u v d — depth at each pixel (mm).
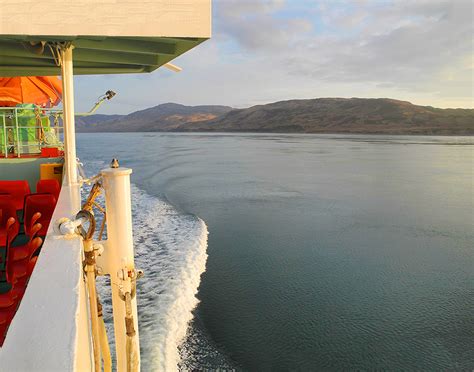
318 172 56594
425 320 11914
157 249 15828
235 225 22797
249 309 11938
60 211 2881
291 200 32281
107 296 10859
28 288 1518
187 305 11445
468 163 77125
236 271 14984
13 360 1067
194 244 16781
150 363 8375
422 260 17719
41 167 6480
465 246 20094
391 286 14500
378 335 11023
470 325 11648
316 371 9344
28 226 4277
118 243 2725
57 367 1038
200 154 87812
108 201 2678
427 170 63281
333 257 17625
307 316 11859
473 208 31156
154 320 10086
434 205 32375
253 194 34688
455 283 14914
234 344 9977
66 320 1276
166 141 164625
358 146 137250
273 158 80812
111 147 111562
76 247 2041
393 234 22422
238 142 159625
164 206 26422
